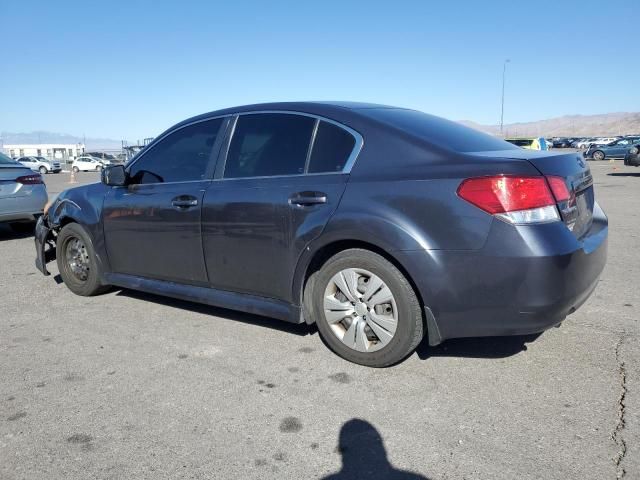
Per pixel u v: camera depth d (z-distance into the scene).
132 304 4.89
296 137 3.69
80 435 2.73
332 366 3.44
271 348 3.77
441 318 3.04
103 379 3.35
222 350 3.76
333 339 3.50
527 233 2.79
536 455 2.44
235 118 4.07
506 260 2.82
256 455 2.53
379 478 2.34
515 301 2.84
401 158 3.21
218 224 3.87
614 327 3.94
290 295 3.61
